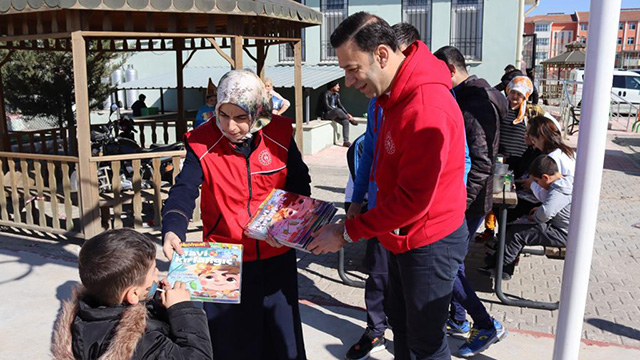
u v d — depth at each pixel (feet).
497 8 46.55
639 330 12.83
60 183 27.96
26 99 34.22
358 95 49.78
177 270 7.26
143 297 5.81
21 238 19.89
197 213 21.30
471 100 11.03
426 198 6.82
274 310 8.97
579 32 253.65
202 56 54.65
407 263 7.81
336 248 7.76
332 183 31.37
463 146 7.42
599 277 16.30
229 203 8.51
